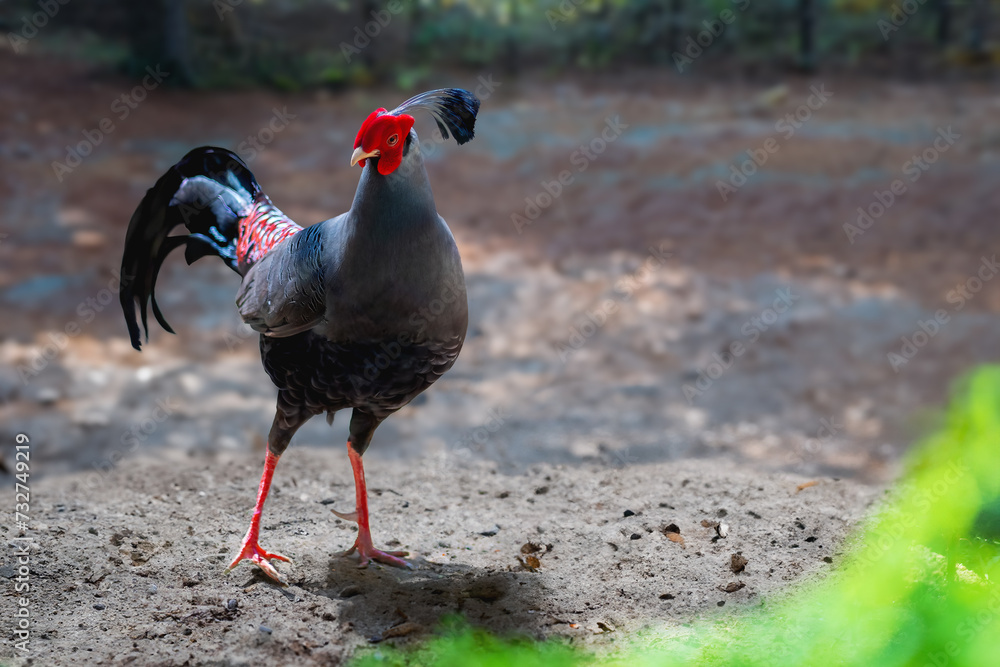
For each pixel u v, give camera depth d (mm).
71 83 20062
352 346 3775
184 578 4289
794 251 12773
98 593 4141
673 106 21312
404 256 3555
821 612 1557
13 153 15742
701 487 5625
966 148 17250
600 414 8117
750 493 5477
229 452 7230
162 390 8594
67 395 8352
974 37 25125
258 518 4410
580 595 4230
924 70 23812
